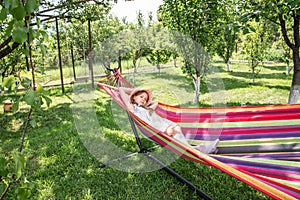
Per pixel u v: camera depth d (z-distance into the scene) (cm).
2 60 519
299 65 531
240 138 311
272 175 229
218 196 289
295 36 519
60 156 402
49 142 461
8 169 99
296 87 538
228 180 320
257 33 944
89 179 337
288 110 338
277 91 845
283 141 296
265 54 1011
